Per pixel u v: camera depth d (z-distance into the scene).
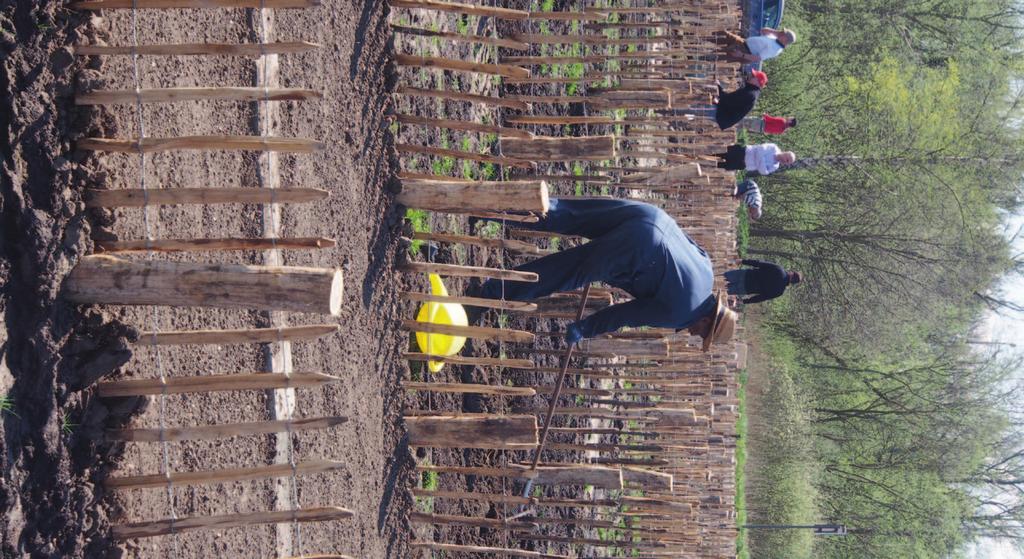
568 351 5.59
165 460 3.51
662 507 6.67
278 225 4.62
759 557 22.17
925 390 23.78
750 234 21.53
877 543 23.91
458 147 6.58
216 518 3.47
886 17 21.36
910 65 21.00
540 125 7.80
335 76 5.08
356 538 5.12
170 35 3.92
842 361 24.03
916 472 23.62
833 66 21.23
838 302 21.39
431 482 5.94
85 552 3.41
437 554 5.99
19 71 3.16
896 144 19.69
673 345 8.14
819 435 24.95
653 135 9.12
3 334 3.11
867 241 20.58
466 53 6.76
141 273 3.26
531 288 5.57
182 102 3.99
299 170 4.78
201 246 3.46
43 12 3.22
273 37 4.59
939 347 24.03
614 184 7.74
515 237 7.23
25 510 3.18
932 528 23.41
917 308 20.92
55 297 3.24
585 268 5.34
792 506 21.97
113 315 3.52
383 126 5.48
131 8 3.42
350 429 5.08
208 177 4.16
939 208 19.69
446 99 6.29
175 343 3.47
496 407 6.77
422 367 5.93
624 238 5.25
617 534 8.84
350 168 5.18
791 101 20.83
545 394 7.56
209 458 4.12
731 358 10.39
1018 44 21.94
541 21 7.91
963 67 21.11
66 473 3.30
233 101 4.35
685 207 9.60
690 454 8.54
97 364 3.39
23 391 3.18
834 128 20.47
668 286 5.27
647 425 8.98
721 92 10.35
